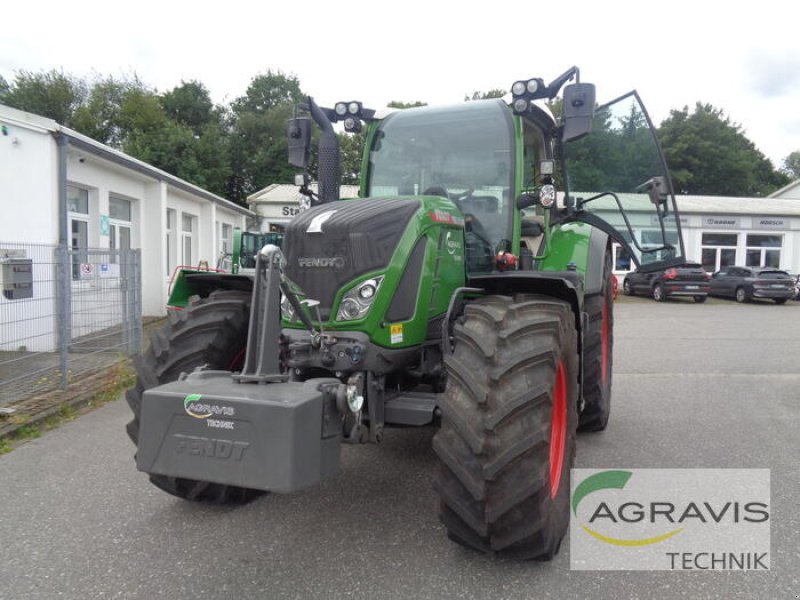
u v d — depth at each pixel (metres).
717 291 24.28
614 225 5.48
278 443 2.49
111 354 8.41
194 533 3.42
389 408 3.33
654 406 6.41
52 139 9.66
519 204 4.18
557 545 3.05
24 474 4.40
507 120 4.29
